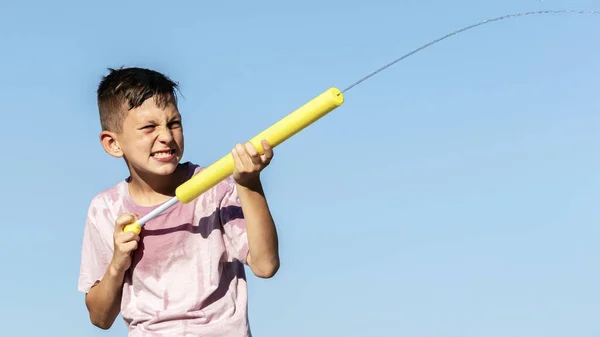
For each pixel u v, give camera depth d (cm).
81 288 417
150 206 403
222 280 394
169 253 393
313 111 347
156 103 394
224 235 396
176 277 392
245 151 354
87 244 418
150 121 392
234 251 393
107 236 409
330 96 344
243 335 391
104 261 413
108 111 402
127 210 407
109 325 410
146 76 400
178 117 400
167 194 406
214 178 368
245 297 397
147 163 393
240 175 359
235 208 396
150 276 394
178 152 398
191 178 374
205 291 388
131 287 398
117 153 409
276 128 352
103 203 413
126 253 385
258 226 368
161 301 391
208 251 393
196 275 391
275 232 375
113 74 406
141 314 393
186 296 389
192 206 396
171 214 395
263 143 352
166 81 404
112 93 399
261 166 357
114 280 391
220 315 389
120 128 399
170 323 388
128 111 394
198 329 385
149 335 388
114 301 397
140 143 393
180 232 393
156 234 394
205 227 395
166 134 392
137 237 388
